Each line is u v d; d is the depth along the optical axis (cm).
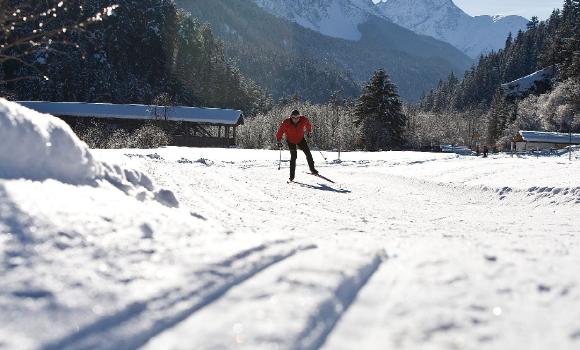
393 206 852
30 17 334
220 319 188
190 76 13888
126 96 10681
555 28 16700
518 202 948
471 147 10719
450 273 259
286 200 843
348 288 231
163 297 200
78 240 244
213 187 945
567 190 922
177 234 291
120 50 11475
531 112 9538
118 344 167
